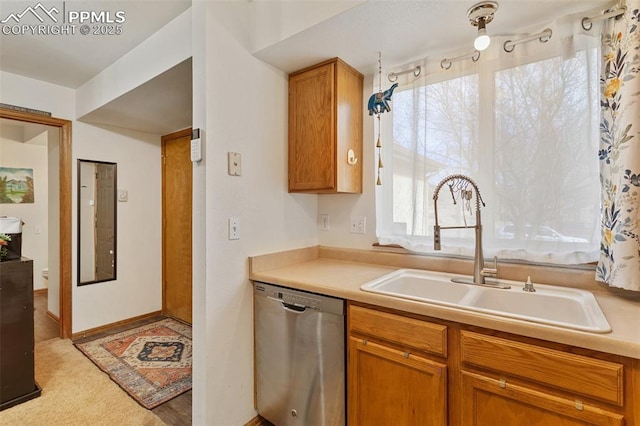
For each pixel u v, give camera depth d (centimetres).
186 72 195
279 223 196
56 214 321
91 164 305
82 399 200
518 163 152
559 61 141
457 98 168
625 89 119
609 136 129
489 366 109
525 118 150
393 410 130
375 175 200
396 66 189
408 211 185
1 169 433
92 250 308
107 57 232
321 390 151
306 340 156
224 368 164
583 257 139
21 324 198
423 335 122
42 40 208
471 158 164
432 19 144
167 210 352
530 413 102
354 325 140
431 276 167
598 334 92
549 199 145
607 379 90
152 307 350
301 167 195
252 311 179
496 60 157
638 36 116
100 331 308
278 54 177
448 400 118
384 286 157
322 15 147
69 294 292
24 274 200
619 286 120
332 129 181
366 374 137
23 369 198
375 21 146
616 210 122
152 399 200
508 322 104
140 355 259
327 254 219
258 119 182
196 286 160
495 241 159
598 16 131
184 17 182
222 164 162
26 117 264
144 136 342
